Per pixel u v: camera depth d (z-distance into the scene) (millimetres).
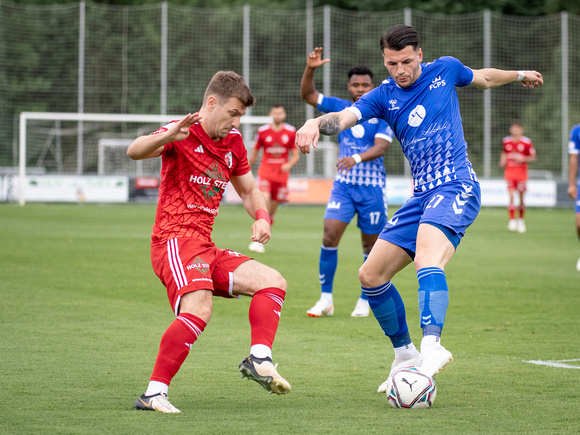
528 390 13844
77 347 17312
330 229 23125
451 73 14195
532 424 11453
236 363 16141
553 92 91125
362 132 23859
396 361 14539
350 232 57969
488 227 62688
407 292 27469
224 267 12766
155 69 93625
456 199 13562
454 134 13961
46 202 83938
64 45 94375
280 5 115188
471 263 37250
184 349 12227
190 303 12289
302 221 64688
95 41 93562
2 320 20531
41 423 11242
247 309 23781
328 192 84438
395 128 14258
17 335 18562
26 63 93562
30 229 51000
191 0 114500
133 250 39188
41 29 94188
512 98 90438
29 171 87000
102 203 83062
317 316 22875
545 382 14516
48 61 94250
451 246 13445
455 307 24547
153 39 93312
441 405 12703
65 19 94125
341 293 27672
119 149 87938
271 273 12781
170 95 92750
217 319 21922
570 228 61938
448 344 18641
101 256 36250
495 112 90062
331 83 92062
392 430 11047
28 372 14789
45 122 92625
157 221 12867
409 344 14516
